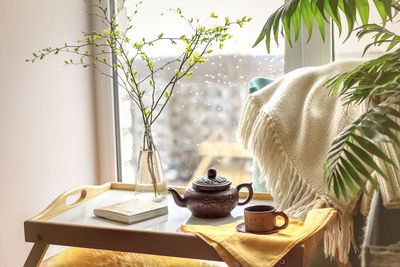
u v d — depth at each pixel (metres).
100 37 1.50
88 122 2.00
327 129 1.39
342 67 1.47
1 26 1.54
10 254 1.62
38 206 1.72
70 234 1.26
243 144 1.52
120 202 1.45
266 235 1.12
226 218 1.35
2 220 1.58
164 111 2.01
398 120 1.11
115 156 2.06
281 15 1.11
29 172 1.68
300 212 1.34
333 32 1.73
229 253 1.06
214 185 1.34
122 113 2.06
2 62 1.55
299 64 1.79
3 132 1.56
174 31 1.93
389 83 0.93
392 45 1.12
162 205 1.39
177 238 1.16
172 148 2.03
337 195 0.97
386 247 1.24
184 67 1.94
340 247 1.32
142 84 2.01
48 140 1.76
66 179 1.86
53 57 1.78
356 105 1.37
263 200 1.54
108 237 1.23
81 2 1.92
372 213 1.24
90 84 2.01
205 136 1.97
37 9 1.69
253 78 1.73
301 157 1.38
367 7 1.06
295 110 1.44
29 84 1.67
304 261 1.06
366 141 0.90
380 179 1.18
